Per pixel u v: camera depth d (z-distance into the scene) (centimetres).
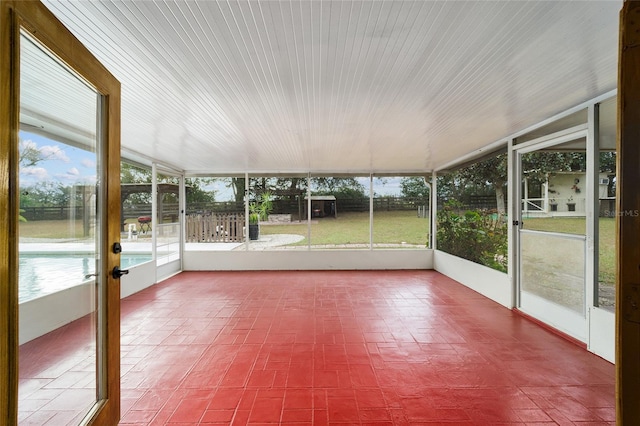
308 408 203
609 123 268
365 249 690
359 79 226
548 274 343
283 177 709
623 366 100
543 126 339
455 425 187
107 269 174
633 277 99
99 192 179
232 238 693
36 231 202
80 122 199
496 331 332
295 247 706
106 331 172
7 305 104
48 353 198
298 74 217
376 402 209
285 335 323
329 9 145
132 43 176
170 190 642
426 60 198
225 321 365
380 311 400
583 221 294
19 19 108
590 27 162
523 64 204
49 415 182
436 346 295
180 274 638
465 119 328
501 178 439
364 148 478
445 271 627
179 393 220
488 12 148
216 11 147
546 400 210
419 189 712
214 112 297
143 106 280
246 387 227
